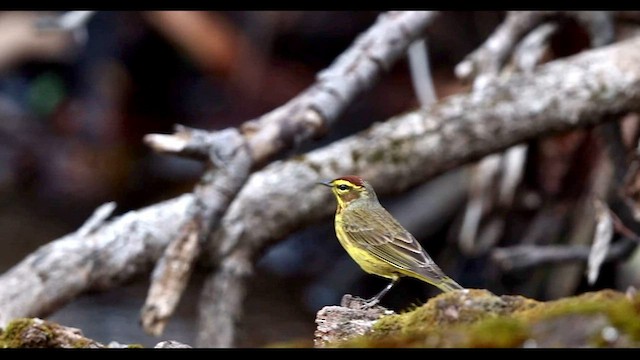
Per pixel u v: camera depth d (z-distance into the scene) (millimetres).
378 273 9273
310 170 12281
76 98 18219
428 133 12461
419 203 15945
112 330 14633
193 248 10602
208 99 17906
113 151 18141
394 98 17266
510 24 13266
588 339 4578
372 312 6223
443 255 15734
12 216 17641
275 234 12180
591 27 13375
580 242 13883
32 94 18250
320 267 17031
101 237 11344
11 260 16297
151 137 10570
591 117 12570
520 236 15227
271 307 15875
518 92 12562
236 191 10711
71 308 15125
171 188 17969
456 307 5258
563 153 13961
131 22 17719
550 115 12516
